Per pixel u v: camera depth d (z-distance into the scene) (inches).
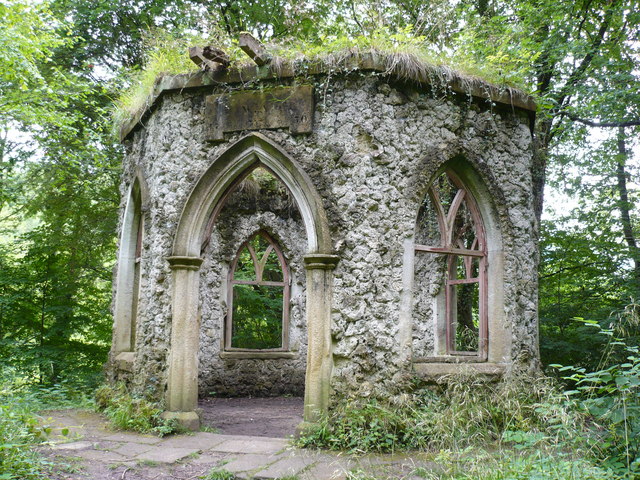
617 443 154.3
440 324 319.0
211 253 354.9
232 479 161.8
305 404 205.8
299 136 219.1
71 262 422.0
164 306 235.0
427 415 189.8
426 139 223.3
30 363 365.7
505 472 140.9
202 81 234.2
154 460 175.2
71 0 451.2
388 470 164.1
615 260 369.4
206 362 346.9
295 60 219.9
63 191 423.2
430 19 264.4
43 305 395.9
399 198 215.8
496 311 234.1
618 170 423.5
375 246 209.9
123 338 288.4
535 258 251.9
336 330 205.3
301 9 383.2
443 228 233.8
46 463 161.9
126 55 483.2
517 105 247.4
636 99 340.8
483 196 237.8
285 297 379.2
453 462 157.3
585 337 322.0
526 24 372.2
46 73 432.5
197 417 221.9
